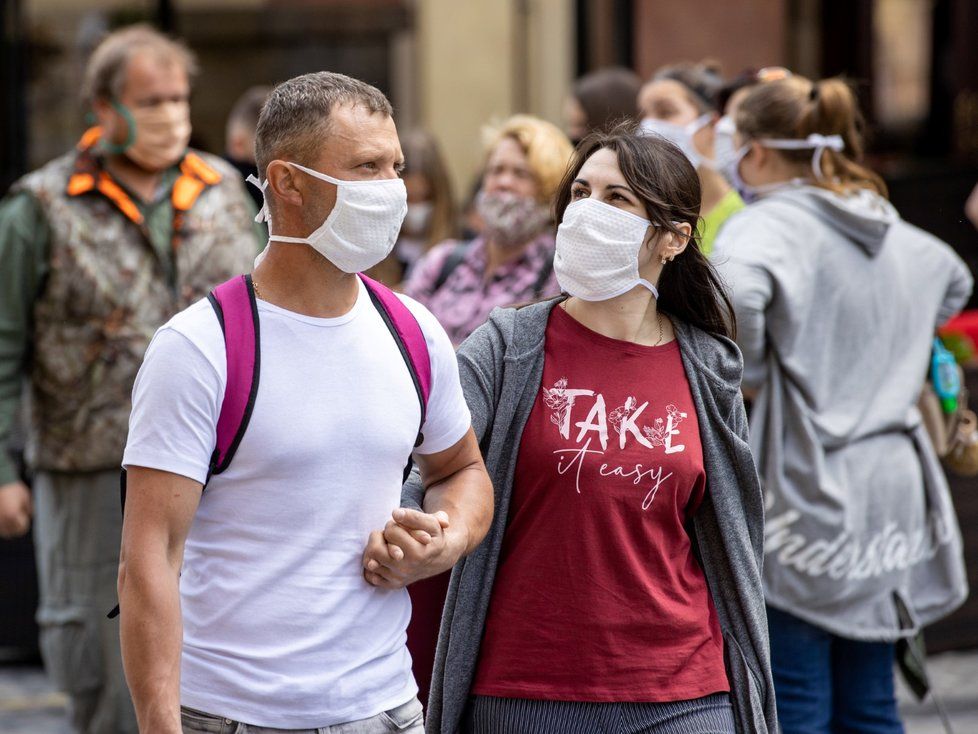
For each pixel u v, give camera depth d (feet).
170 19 66.33
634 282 24.57
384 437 21.24
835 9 67.05
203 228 37.55
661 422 24.54
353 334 21.25
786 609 32.24
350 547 21.18
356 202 20.63
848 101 33.68
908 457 33.27
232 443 20.49
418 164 54.49
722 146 39.78
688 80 41.27
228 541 20.83
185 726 21.04
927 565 34.40
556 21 67.82
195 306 20.85
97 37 53.01
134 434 20.44
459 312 40.81
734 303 31.27
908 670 34.14
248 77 68.49
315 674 20.89
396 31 69.36
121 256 36.70
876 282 32.94
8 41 63.26
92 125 38.65
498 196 39.65
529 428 24.58
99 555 37.37
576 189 25.17
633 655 24.13
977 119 68.13
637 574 24.22
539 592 24.29
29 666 50.83
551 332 25.17
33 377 37.47
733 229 32.94
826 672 33.06
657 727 24.14
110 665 37.68
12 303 36.76
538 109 68.59
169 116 36.32
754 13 66.13
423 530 21.35
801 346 32.14
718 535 25.36
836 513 31.94
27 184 36.81
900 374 33.32
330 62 69.26
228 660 20.79
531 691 24.14
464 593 24.68
